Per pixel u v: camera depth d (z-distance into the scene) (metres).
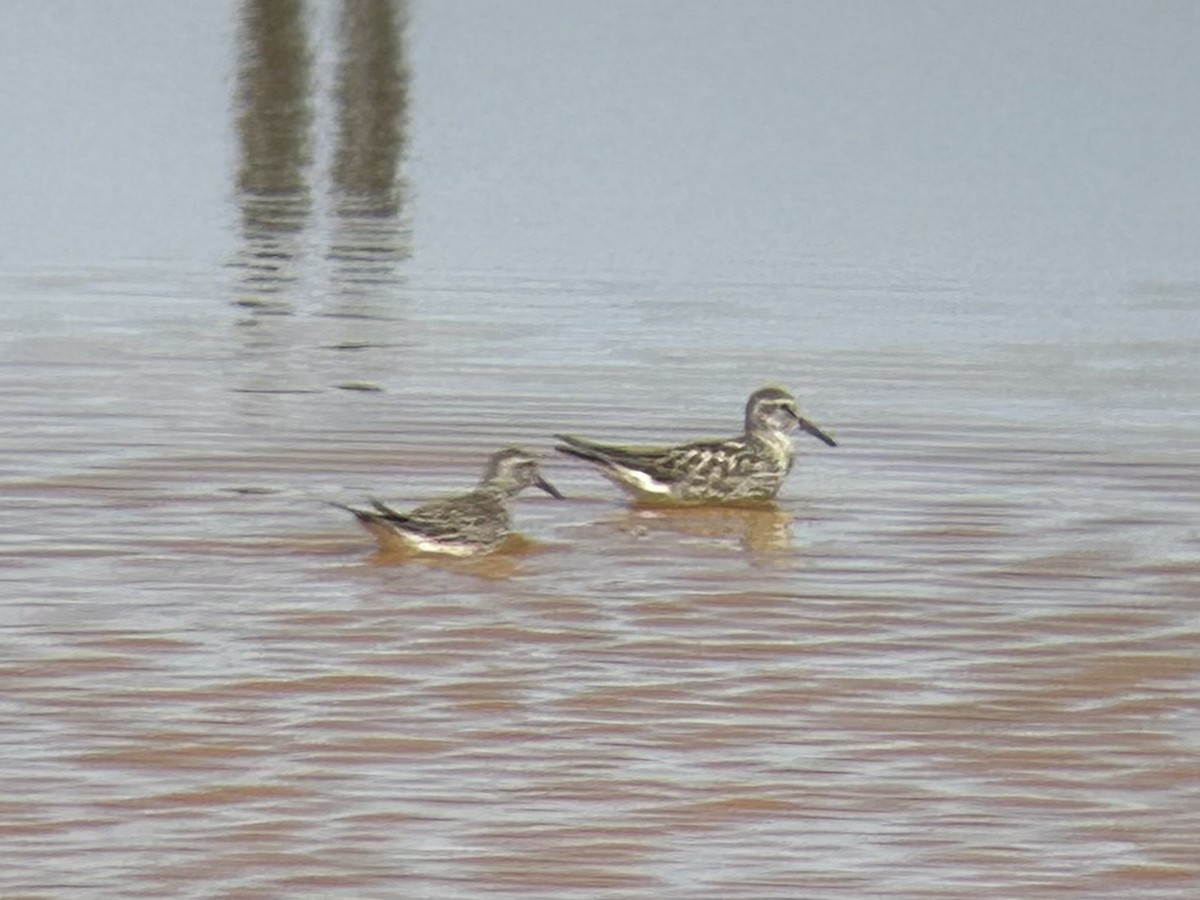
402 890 11.16
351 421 20.67
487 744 12.97
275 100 41.19
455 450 19.80
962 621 15.29
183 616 15.10
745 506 18.28
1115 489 18.77
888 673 14.25
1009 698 13.82
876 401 22.00
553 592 15.82
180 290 27.34
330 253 30.17
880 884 11.30
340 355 23.69
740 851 11.65
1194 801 12.33
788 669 14.30
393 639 14.75
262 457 19.28
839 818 12.05
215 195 34.31
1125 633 15.06
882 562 16.67
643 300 27.31
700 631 15.02
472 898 11.09
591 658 14.46
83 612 15.13
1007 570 16.47
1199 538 17.30
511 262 29.78
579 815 12.04
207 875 11.29
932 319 26.34
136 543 16.73
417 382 22.44
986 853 11.66
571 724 13.30
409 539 16.61
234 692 13.71
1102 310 27.06
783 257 30.44
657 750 12.94
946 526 17.64
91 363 22.95
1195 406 21.86
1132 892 11.27
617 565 16.53
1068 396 22.28
